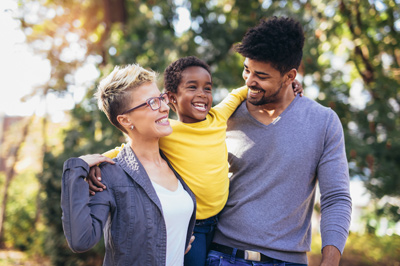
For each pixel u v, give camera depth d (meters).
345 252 7.59
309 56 6.17
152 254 1.73
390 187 5.90
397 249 7.23
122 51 6.90
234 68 7.88
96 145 6.54
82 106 7.26
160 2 7.53
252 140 2.25
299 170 2.13
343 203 2.03
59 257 7.65
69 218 1.61
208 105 2.28
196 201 2.09
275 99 2.21
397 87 6.45
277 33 2.09
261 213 2.13
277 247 2.08
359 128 6.33
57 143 9.92
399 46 6.48
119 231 1.73
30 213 10.98
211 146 2.14
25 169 12.09
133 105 1.83
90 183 1.73
